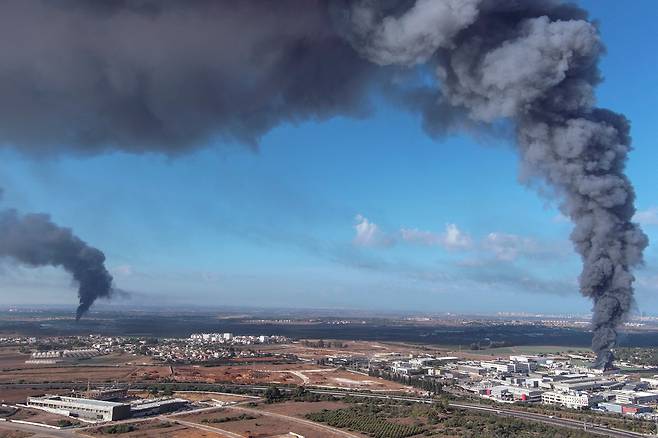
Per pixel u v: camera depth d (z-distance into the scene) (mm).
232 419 151500
